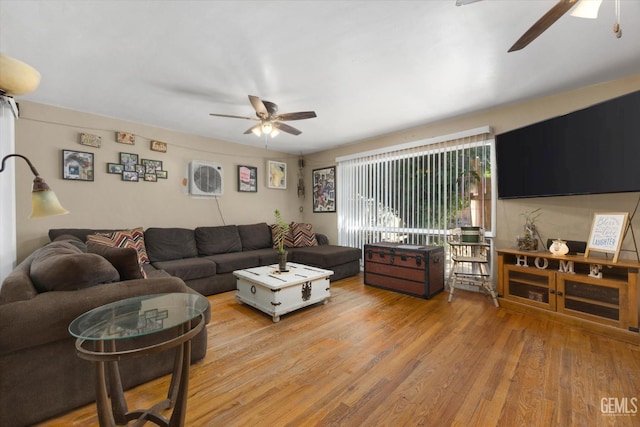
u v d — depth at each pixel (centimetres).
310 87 269
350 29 184
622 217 237
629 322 215
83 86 264
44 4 158
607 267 248
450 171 365
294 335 230
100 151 340
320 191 549
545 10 167
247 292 297
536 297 272
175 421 123
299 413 142
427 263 322
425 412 141
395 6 163
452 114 348
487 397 152
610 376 170
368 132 424
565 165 257
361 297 331
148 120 361
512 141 302
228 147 470
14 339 126
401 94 288
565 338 220
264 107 250
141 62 222
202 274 334
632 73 248
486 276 307
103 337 107
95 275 153
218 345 213
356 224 480
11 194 210
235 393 157
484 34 191
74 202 322
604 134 231
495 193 333
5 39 190
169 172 400
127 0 156
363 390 159
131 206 364
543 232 300
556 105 289
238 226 459
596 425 131
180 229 383
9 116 207
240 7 162
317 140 470
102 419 114
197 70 235
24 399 132
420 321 257
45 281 145
